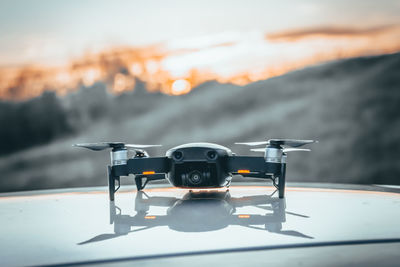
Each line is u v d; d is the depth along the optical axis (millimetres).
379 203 642
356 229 514
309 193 732
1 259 452
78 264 441
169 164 679
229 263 436
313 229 517
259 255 451
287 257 447
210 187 677
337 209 604
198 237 496
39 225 549
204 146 668
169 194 746
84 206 651
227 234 504
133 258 449
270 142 668
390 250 459
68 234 514
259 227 526
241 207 624
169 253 458
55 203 678
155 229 525
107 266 433
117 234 511
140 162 679
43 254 461
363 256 448
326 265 427
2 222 563
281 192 683
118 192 778
